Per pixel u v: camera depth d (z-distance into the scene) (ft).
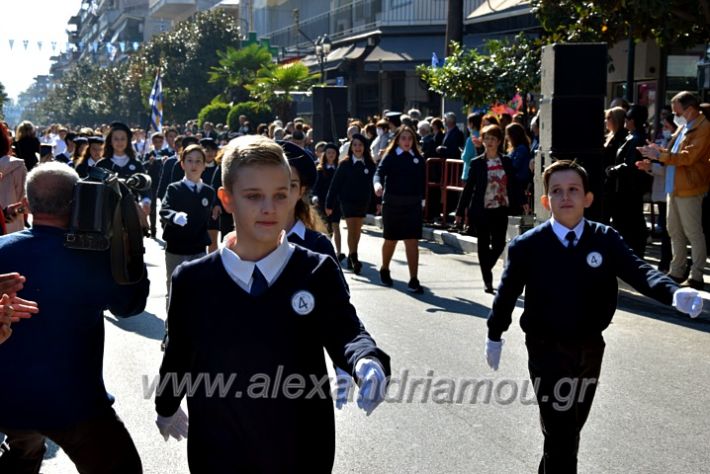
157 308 32.86
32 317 11.96
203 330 10.10
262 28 191.42
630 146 37.27
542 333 14.47
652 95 63.72
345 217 40.83
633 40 44.34
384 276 37.73
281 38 171.73
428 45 108.88
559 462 14.44
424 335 28.45
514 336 28.04
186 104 168.86
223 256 10.23
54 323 12.02
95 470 12.51
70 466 17.72
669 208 34.14
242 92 129.18
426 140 54.85
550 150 35.65
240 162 9.96
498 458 18.15
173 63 170.19
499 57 54.39
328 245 16.08
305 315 10.05
